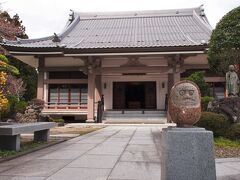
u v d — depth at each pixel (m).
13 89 10.50
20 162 6.88
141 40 25.41
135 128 17.84
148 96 28.39
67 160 7.12
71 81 25.92
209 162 4.21
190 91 4.60
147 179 5.27
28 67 33.38
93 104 24.05
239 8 11.81
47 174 5.63
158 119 23.75
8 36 9.27
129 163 6.73
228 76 12.67
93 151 8.55
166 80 27.94
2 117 17.91
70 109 25.09
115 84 28.70
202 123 10.52
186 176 4.18
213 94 24.30
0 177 5.39
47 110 25.08
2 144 8.43
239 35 11.55
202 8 32.53
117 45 23.80
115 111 25.19
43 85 25.73
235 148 9.16
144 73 25.53
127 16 33.59
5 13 9.07
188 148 4.23
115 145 9.88
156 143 10.41
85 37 27.97
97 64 24.42
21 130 8.31
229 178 5.50
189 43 22.94
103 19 33.75
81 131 15.57
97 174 5.63
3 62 9.23
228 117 11.64
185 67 24.91
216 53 12.27
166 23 31.08
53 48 23.16
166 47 22.05
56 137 12.32
